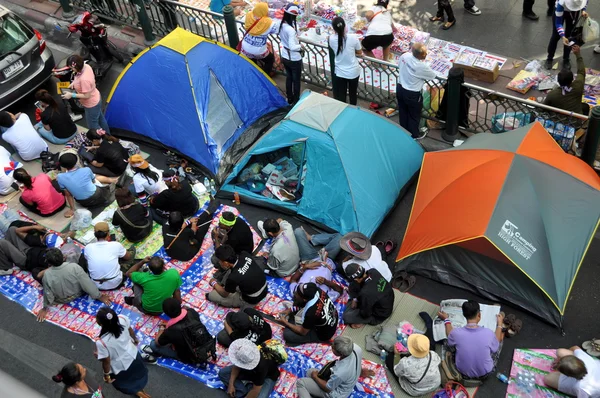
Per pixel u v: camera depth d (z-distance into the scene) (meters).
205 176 9.38
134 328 7.41
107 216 8.82
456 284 7.56
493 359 6.66
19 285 8.05
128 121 9.81
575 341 6.93
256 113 9.83
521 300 7.24
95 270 7.61
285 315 7.37
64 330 7.54
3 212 8.90
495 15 11.81
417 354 6.27
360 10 12.11
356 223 8.01
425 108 9.59
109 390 6.91
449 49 11.01
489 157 7.25
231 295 7.54
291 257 7.66
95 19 10.94
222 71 9.48
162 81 9.35
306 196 8.41
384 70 9.29
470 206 7.04
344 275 7.72
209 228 8.57
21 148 9.54
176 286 7.28
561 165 7.14
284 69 10.93
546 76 10.26
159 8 11.52
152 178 8.63
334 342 6.12
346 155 8.20
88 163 9.52
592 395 6.04
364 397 6.60
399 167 8.65
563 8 9.60
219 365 7.00
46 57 10.90
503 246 6.78
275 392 6.73
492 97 8.62
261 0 12.38
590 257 7.73
